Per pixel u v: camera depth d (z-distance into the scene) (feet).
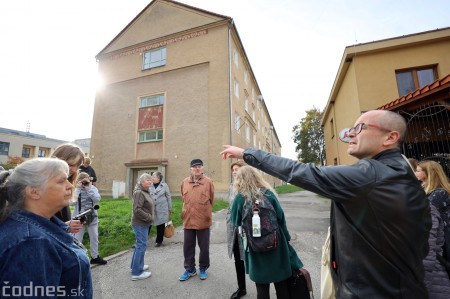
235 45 54.49
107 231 19.45
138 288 11.28
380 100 29.14
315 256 14.84
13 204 3.85
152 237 19.95
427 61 28.50
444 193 6.76
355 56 30.78
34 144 134.00
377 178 3.60
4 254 3.41
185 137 47.52
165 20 54.54
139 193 12.71
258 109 87.30
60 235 4.25
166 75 51.83
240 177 8.49
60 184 4.38
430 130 19.56
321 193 3.79
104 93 57.16
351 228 3.86
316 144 112.27
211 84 47.32
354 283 3.83
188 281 11.93
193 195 12.52
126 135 53.06
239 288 10.28
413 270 3.58
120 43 58.08
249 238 7.59
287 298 7.57
